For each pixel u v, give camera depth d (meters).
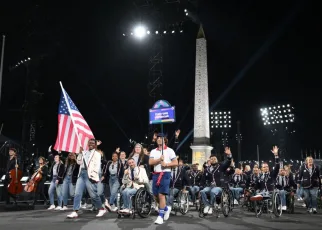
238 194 16.16
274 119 47.22
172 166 8.59
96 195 10.09
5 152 19.80
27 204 14.31
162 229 7.81
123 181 10.71
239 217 11.26
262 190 13.12
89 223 8.79
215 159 11.88
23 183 16.30
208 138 31.42
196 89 31.64
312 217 11.56
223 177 11.63
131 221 9.31
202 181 11.89
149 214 10.84
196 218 10.68
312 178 13.57
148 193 10.42
